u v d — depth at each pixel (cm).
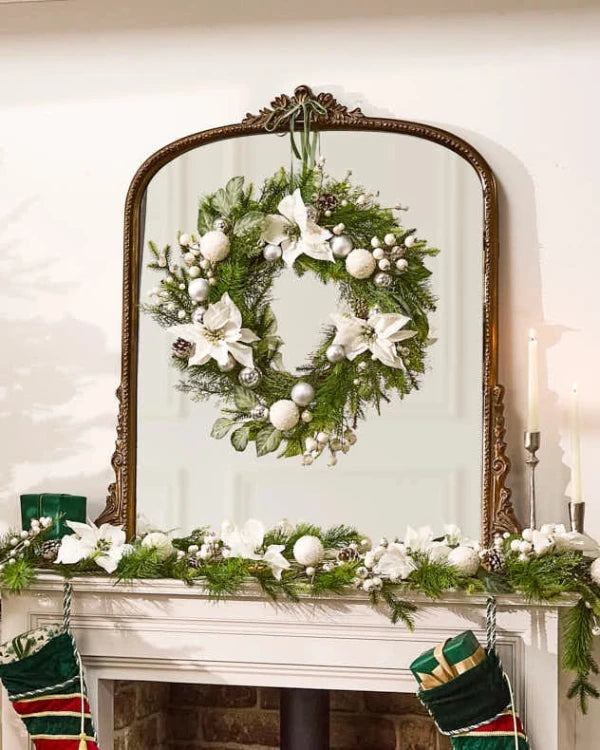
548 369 243
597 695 222
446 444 241
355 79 254
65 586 236
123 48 263
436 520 240
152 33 262
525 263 245
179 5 261
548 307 244
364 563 226
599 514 240
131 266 253
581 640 217
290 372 245
